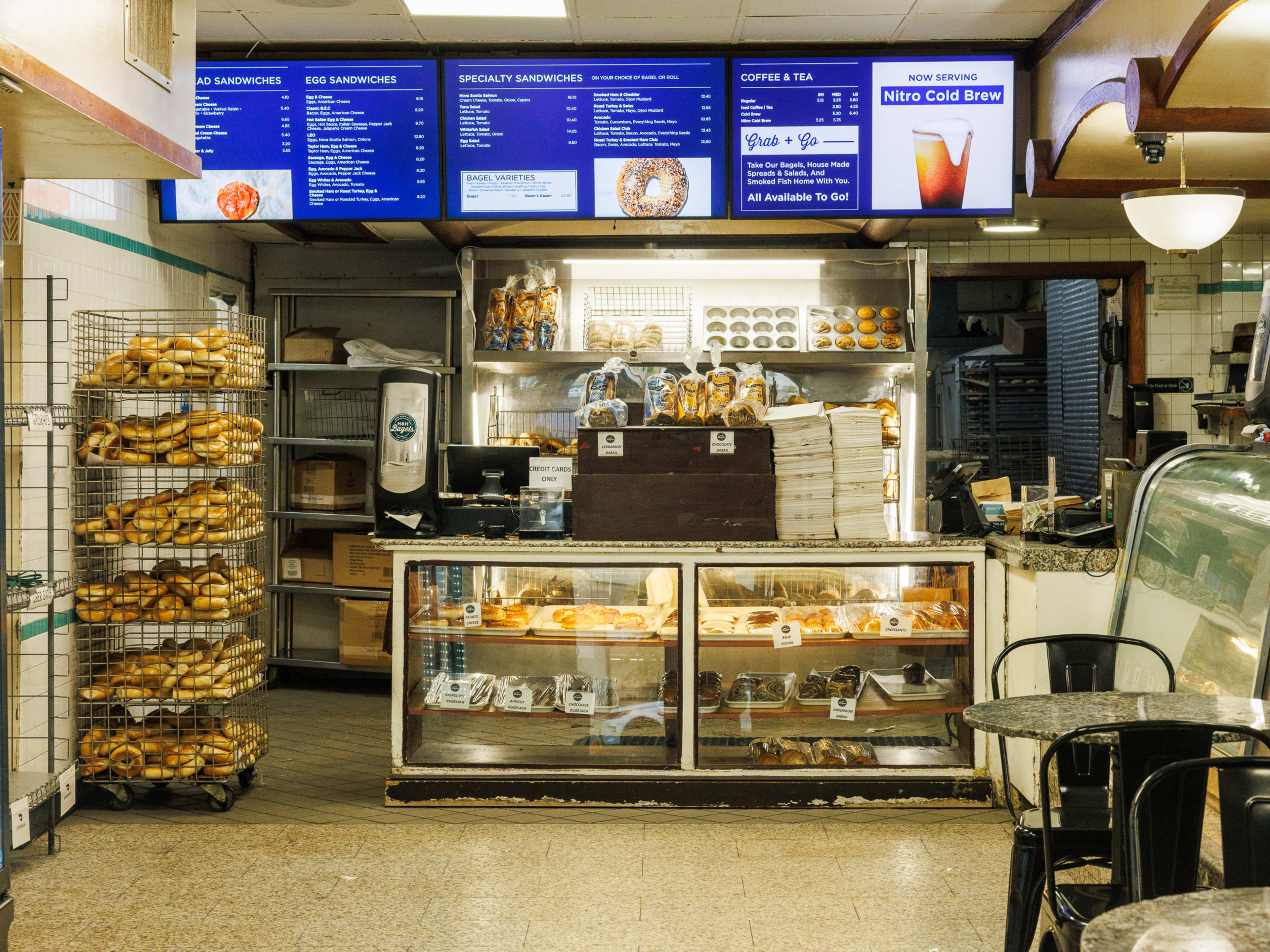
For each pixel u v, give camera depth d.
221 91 5.35
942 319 9.24
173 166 3.61
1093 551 3.79
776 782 4.17
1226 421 6.16
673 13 4.99
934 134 5.27
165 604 4.24
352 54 5.43
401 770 4.24
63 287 4.39
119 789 4.20
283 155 5.36
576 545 4.14
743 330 5.86
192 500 4.26
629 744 4.39
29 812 3.63
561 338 5.92
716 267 5.87
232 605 4.32
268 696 6.27
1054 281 8.88
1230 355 5.96
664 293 5.98
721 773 4.17
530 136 5.32
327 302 6.71
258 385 4.57
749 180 5.31
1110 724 2.11
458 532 4.37
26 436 4.05
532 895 3.37
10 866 3.50
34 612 4.13
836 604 4.32
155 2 3.47
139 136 3.33
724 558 4.16
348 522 6.57
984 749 4.19
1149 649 2.96
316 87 5.33
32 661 4.12
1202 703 2.40
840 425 4.25
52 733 3.95
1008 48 5.38
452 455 4.55
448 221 5.39
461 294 6.43
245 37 5.31
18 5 2.72
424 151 5.34
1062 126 4.79
